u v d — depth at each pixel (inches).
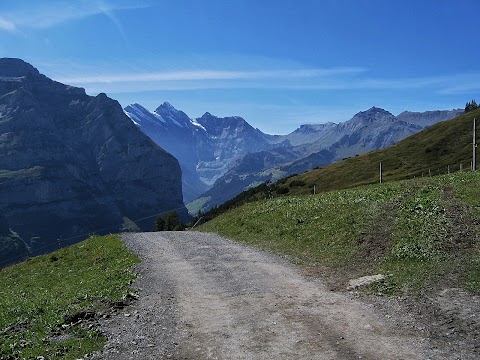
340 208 1473.9
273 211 1792.6
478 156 4202.8
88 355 530.9
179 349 537.6
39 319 728.3
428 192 1336.1
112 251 1546.5
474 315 561.9
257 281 875.4
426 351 486.3
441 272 755.4
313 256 1091.9
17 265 1999.3
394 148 5659.5
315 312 648.4
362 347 509.0
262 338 557.3
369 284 764.6
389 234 1066.7
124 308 729.6
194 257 1239.5
